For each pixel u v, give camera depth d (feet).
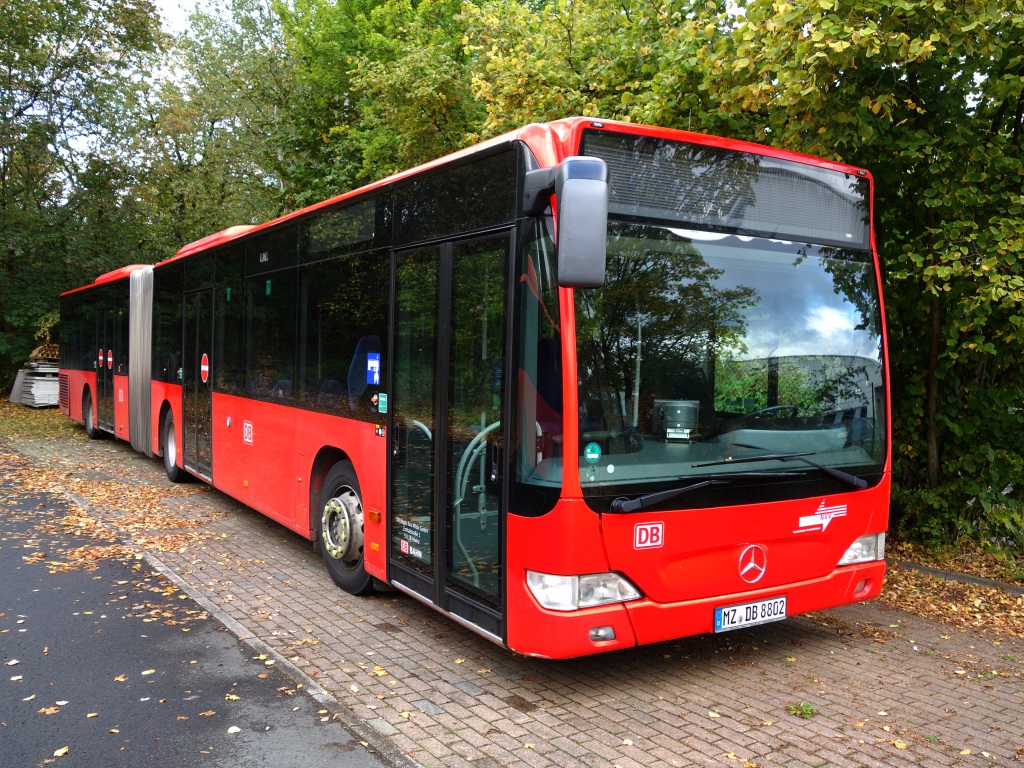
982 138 21.79
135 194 91.09
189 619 18.22
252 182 103.86
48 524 27.89
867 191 16.67
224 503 32.22
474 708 13.74
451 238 15.60
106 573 21.99
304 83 72.54
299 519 22.72
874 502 16.06
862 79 21.43
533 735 12.75
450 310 15.57
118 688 14.39
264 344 25.52
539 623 12.92
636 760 11.99
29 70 78.23
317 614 18.70
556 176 11.85
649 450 13.41
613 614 12.95
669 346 13.79
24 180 82.94
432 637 17.25
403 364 17.24
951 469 23.81
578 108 29.94
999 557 22.90
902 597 20.65
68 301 61.87
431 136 46.09
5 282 82.69
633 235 13.61
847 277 16.24
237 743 12.34
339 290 20.51
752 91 20.15
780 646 17.19
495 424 14.06
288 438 23.47
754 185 15.11
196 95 105.70
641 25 26.40
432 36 54.65
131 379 43.75
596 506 12.78
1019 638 17.80
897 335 24.43
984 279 20.39
